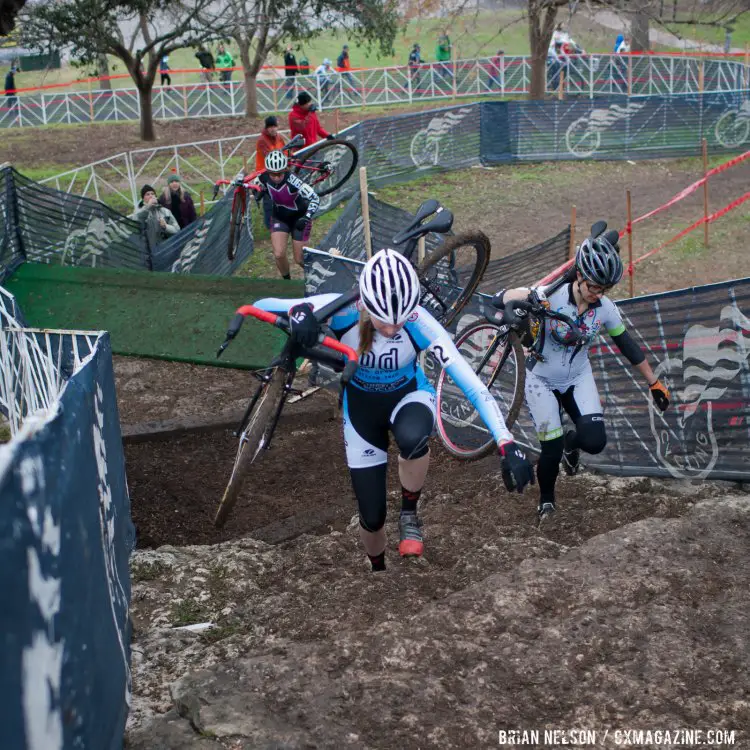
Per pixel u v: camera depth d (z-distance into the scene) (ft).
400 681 10.17
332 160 45.96
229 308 26.48
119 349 25.98
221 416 21.90
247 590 13.60
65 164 64.44
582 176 53.67
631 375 17.34
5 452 6.34
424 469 12.28
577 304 14.44
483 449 16.97
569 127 56.59
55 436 7.61
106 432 11.54
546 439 15.35
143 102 71.26
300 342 11.09
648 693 9.80
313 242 40.70
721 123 57.52
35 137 76.02
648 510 16.16
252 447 11.81
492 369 17.80
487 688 10.11
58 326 26.23
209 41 69.36
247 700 9.97
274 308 11.97
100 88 92.84
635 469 17.74
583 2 61.57
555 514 16.22
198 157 64.39
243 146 67.31
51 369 17.02
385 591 13.44
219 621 12.65
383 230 31.19
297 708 9.79
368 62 104.06
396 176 51.67
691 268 35.88
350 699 9.93
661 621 11.24
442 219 13.06
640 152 57.62
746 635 10.90
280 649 11.29
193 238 35.09
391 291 10.38
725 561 13.16
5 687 5.76
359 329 11.57
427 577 13.93
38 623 6.51
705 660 10.38
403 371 12.01
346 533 15.92
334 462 20.39
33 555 6.52
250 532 16.84
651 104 56.54
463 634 11.48
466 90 86.02
